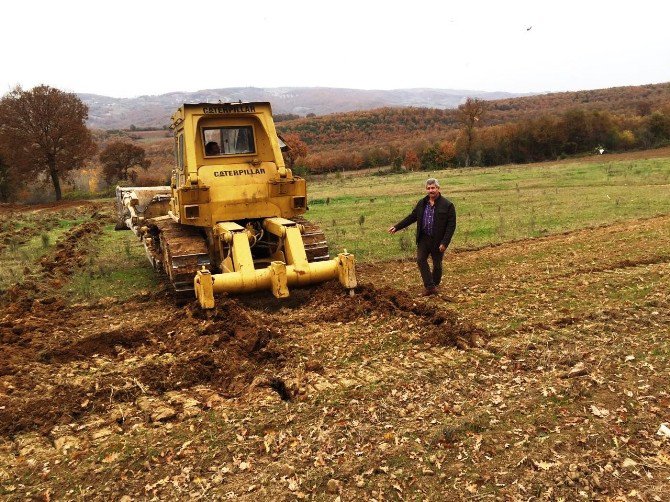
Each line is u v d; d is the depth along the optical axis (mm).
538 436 4434
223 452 4473
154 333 7375
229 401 5344
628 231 13234
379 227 16438
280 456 4379
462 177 36594
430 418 4812
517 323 6992
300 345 6570
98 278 11297
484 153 59125
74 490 4137
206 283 7508
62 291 10344
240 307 7633
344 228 16625
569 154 57844
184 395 5535
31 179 45000
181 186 8844
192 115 8719
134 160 59250
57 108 43469
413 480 3994
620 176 28875
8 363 6535
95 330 7883
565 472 3984
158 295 9711
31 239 18844
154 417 5051
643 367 5488
